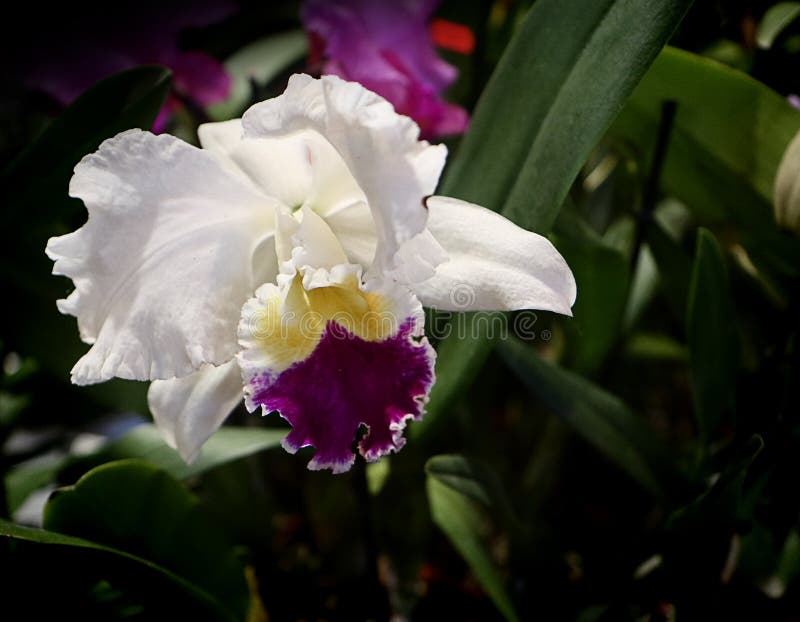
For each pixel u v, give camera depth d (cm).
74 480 39
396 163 29
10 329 38
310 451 41
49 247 31
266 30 51
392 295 33
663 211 50
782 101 37
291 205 34
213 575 37
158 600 37
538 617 40
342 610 45
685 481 39
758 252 42
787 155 36
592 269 40
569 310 31
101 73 43
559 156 34
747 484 37
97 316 31
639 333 54
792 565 40
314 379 33
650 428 39
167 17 43
